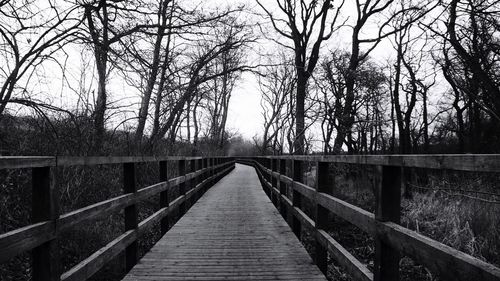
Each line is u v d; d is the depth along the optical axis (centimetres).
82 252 548
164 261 462
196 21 1030
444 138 2080
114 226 672
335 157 365
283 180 762
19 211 525
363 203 1068
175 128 1441
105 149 815
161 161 636
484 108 782
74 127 728
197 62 1352
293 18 2027
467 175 875
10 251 198
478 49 806
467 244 654
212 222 725
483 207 716
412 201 1079
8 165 198
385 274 252
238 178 2119
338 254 346
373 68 1522
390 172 252
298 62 2044
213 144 3491
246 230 649
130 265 445
